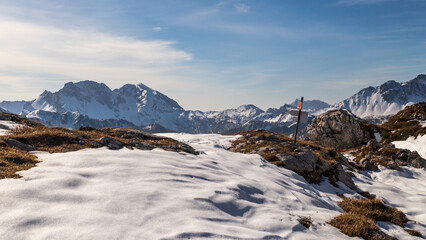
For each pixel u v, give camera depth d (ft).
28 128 64.59
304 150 81.46
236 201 35.47
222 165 58.49
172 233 24.22
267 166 67.15
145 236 23.20
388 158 116.78
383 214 44.98
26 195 27.68
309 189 58.90
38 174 34.09
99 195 30.01
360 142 174.70
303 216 36.63
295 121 92.43
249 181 46.52
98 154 47.01
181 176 41.50
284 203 41.19
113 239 22.08
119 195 30.58
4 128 73.51
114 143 57.47
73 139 55.83
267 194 43.42
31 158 40.65
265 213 34.30
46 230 22.44
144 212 27.58
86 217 25.00
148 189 33.30
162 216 27.30
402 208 60.29
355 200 53.06
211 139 113.29
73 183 32.58
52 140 53.47
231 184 42.09
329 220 37.73
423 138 142.41
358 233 34.40
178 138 112.27
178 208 29.68
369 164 105.19
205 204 32.24
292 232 30.60
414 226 44.19
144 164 44.16
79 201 28.14
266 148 85.87
